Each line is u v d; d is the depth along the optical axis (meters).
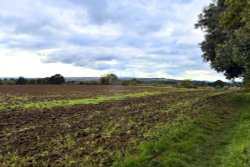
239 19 20.53
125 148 12.28
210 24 35.78
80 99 36.66
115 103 31.70
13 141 14.08
